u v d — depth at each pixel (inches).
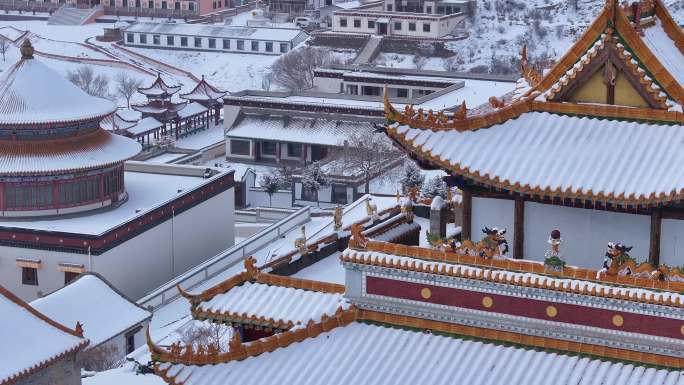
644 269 2006.6
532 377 2043.6
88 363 4033.0
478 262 2119.8
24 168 5152.6
